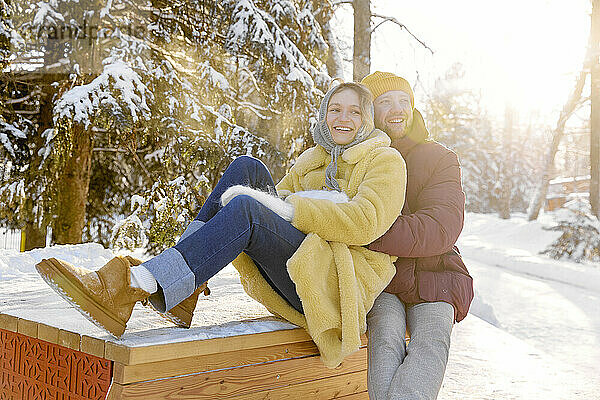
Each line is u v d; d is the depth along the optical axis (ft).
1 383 7.38
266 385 6.83
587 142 119.03
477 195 121.19
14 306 8.13
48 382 6.67
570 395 11.59
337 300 6.83
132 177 28.40
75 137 24.43
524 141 134.62
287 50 28.86
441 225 7.32
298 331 7.11
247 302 9.02
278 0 29.60
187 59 27.53
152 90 24.89
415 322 7.32
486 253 57.11
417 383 6.51
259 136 28.37
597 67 62.13
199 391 6.14
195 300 6.66
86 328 6.40
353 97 7.73
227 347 6.27
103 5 24.93
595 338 22.66
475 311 24.22
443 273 7.70
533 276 45.50
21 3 24.77
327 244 6.87
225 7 27.81
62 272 5.46
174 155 25.32
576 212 56.13
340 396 7.82
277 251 6.57
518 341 16.57
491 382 12.07
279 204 6.72
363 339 7.86
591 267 48.70
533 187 136.26
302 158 8.51
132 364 5.53
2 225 27.32
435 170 7.95
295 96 28.35
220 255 6.12
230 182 7.35
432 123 46.34
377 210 6.79
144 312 7.69
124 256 6.14
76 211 26.37
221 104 27.02
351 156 7.39
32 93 25.91
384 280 7.20
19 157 25.81
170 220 25.22
